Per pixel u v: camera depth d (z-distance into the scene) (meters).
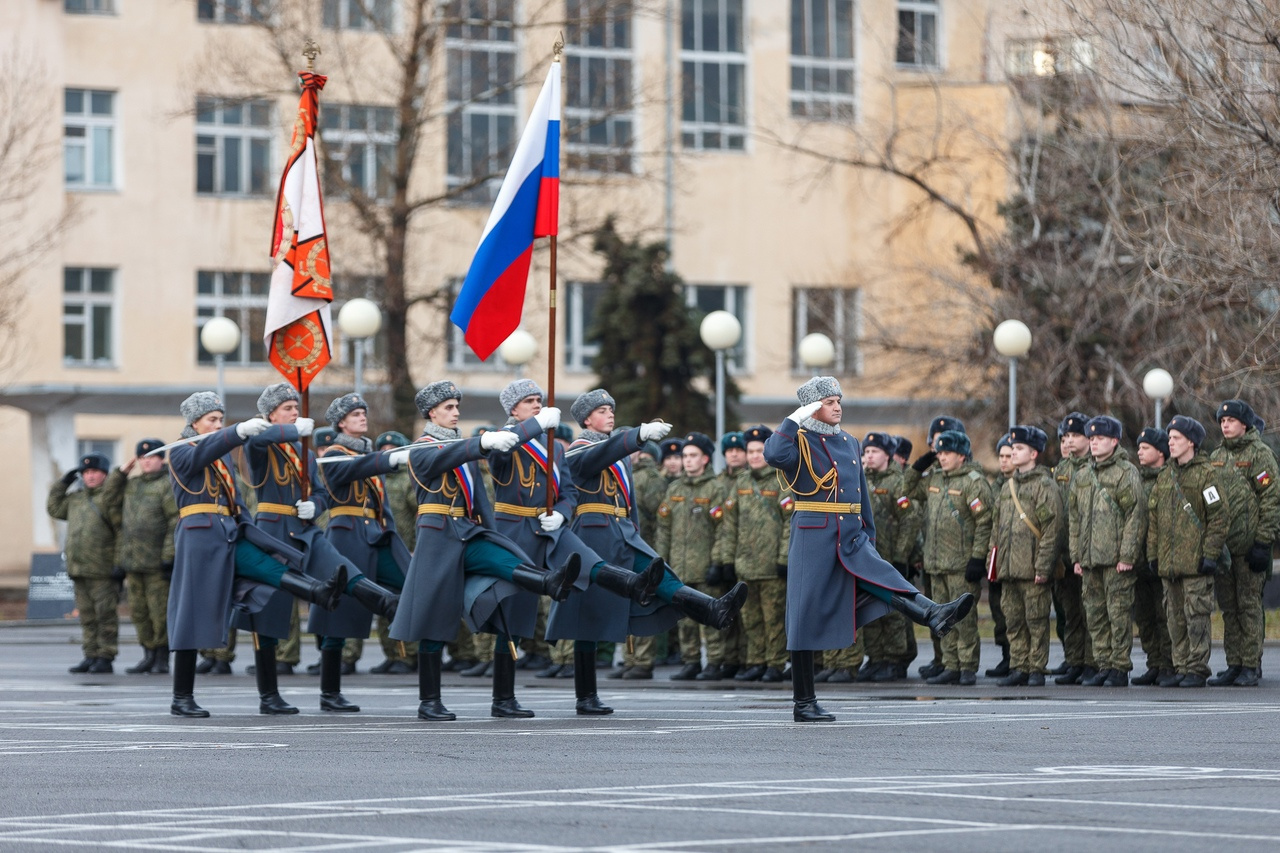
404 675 32.06
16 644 42.16
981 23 62.28
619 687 27.69
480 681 30.38
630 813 12.45
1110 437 26.53
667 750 16.73
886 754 16.25
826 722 19.72
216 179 69.88
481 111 69.94
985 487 27.58
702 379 53.28
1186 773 14.66
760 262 74.50
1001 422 51.66
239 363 69.88
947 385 55.12
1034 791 13.50
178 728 19.86
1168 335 48.44
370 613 22.70
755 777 14.53
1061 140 51.94
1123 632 26.52
